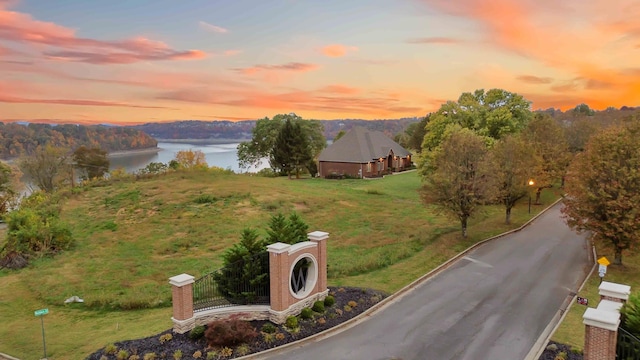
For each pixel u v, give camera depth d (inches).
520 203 1782.7
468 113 1934.1
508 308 747.4
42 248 1127.0
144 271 980.6
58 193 1825.8
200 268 984.3
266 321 680.4
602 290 531.2
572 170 1074.7
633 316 484.1
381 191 2009.1
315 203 1641.2
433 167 1819.6
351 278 900.6
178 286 618.8
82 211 1542.8
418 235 1221.1
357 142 2647.6
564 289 835.4
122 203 1604.3
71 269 1010.1
